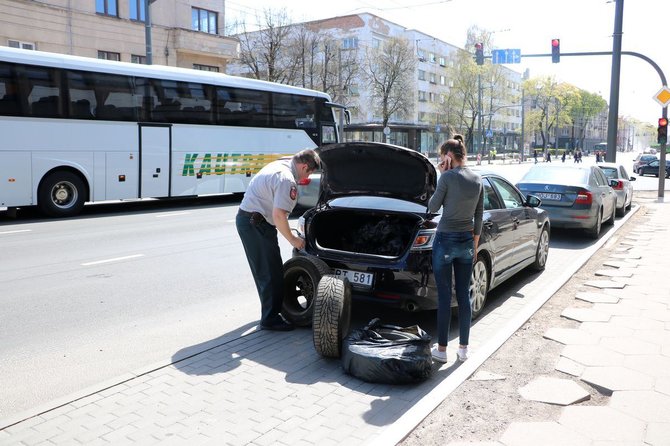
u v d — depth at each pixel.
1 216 14.34
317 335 4.74
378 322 4.88
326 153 5.82
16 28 23.88
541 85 85.81
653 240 11.46
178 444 3.42
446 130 66.19
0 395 4.21
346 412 3.89
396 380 4.33
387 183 5.83
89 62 14.34
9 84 12.99
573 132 126.12
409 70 55.44
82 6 26.44
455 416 3.78
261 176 5.46
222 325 5.88
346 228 6.32
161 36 30.33
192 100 16.50
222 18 34.22
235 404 3.98
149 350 5.14
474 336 5.64
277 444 3.44
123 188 15.12
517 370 4.56
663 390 4.14
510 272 7.20
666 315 6.02
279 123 18.81
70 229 12.16
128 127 15.11
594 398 4.07
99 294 6.99
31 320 5.95
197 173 16.69
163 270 8.37
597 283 7.55
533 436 3.48
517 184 11.98
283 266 5.69
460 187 4.64
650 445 3.38
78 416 3.77
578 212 11.30
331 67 48.72
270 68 41.28
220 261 9.06
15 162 13.15
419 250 5.36
